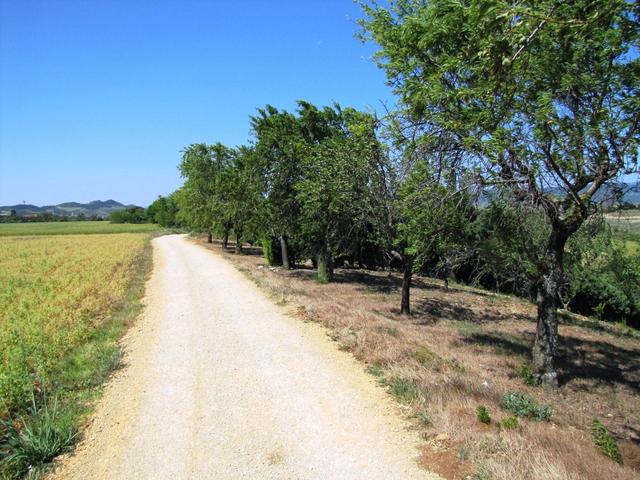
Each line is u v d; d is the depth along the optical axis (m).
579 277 19.94
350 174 15.28
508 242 9.69
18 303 16.38
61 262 31.95
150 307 15.02
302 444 5.70
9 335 11.01
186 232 86.31
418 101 8.80
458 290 23.28
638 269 13.32
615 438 6.62
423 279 27.38
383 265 30.00
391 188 14.61
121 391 7.64
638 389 9.49
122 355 9.63
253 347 9.95
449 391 7.05
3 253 40.66
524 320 16.42
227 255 37.00
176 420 6.50
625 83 7.27
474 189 8.80
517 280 12.08
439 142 8.97
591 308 21.64
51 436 5.88
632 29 4.03
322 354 9.33
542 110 6.91
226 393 7.43
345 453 5.43
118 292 17.75
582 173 8.05
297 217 23.55
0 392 6.99
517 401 6.92
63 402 7.17
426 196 9.79
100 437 6.07
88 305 14.86
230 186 30.28
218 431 6.12
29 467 5.39
